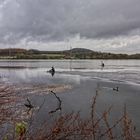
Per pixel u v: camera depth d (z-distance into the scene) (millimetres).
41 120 12539
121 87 40906
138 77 61375
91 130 2527
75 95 31438
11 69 110062
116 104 25141
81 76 66812
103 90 36719
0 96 4535
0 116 3143
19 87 35188
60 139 2436
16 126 2273
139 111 21672
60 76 67125
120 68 115000
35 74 75500
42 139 2424
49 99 26562
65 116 2896
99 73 78500
